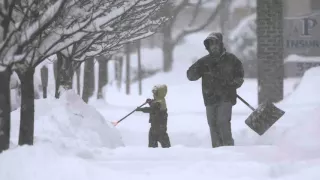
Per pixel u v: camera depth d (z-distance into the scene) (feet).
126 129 112.16
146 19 91.20
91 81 192.13
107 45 95.14
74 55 92.32
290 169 49.44
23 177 47.37
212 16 384.06
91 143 74.64
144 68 372.17
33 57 55.47
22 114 58.44
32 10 54.60
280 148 61.11
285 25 193.67
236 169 49.24
